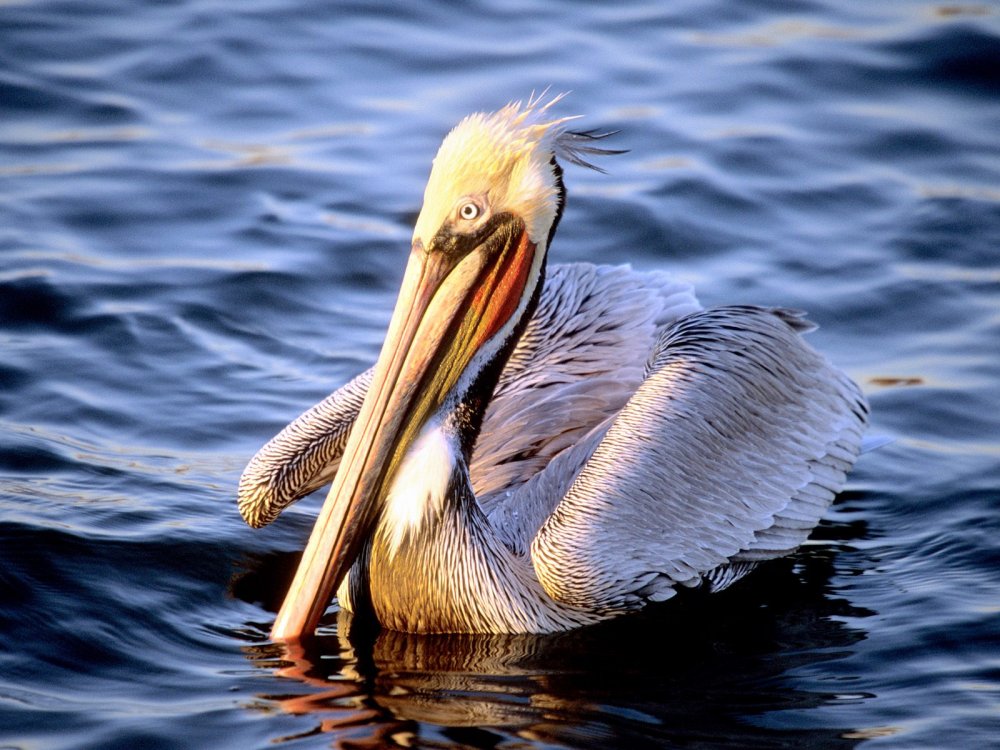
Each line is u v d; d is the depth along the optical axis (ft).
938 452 44.14
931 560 38.55
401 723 30.27
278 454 38.22
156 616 34.73
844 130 63.98
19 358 47.19
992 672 32.83
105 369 47.19
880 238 56.59
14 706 30.27
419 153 61.77
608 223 57.06
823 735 30.19
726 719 30.94
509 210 35.42
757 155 61.77
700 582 36.60
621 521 35.19
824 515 39.88
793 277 54.03
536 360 42.16
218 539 38.70
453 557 34.86
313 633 34.71
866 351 49.80
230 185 59.16
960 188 59.77
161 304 51.06
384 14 73.36
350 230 56.70
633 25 73.15
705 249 55.93
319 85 66.90
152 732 29.53
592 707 31.27
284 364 48.65
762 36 71.97
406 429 34.96
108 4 73.20
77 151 60.90
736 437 37.83
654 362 39.75
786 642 34.76
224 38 70.23
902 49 69.82
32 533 37.09
